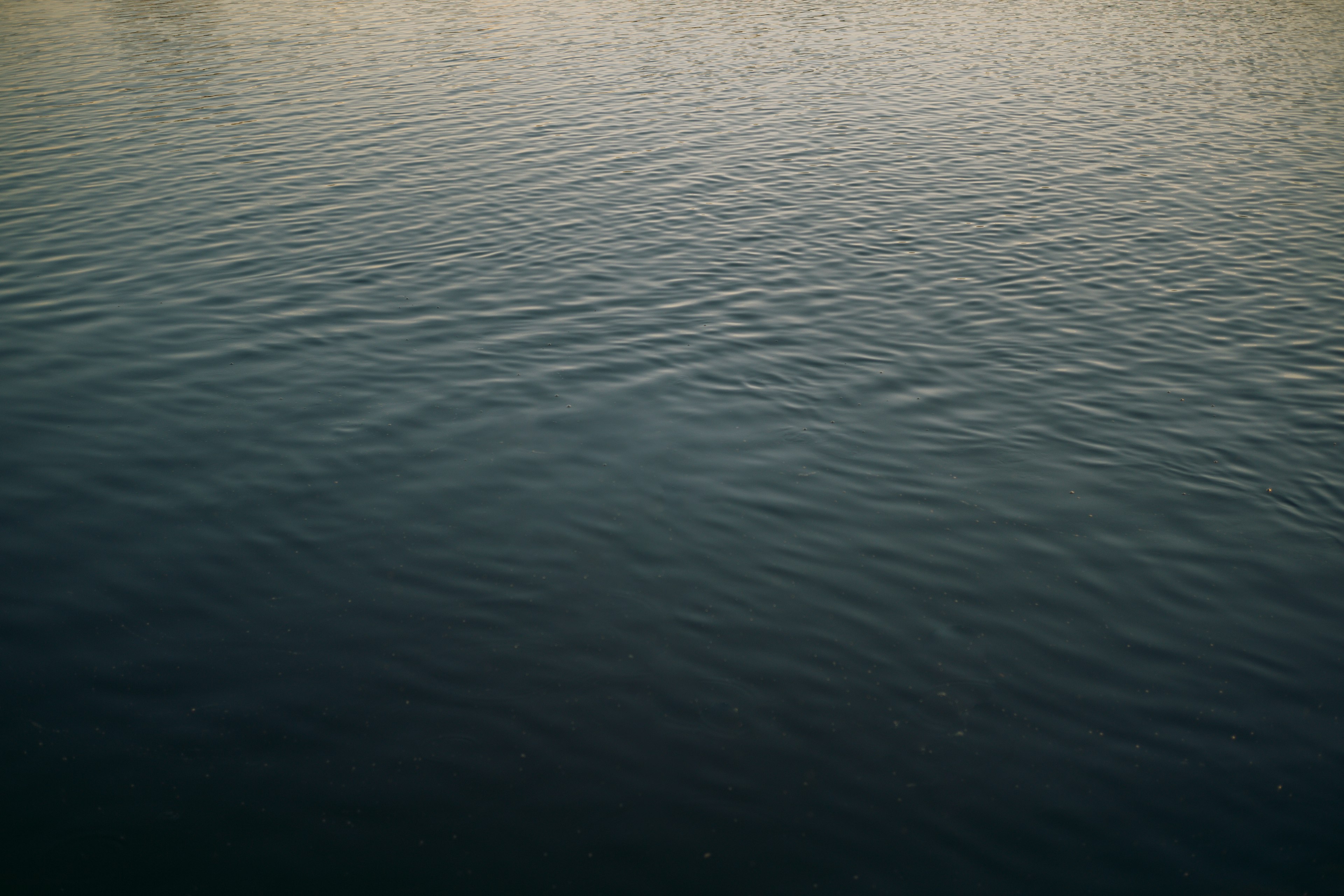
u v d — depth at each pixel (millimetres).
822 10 32531
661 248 12938
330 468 7914
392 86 21875
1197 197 14922
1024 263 12484
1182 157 16906
